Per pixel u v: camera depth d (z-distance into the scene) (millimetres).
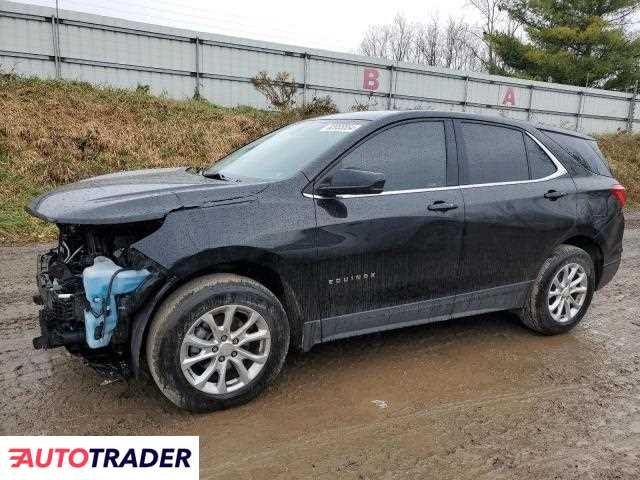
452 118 4000
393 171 3633
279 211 3172
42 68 14336
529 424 3105
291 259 3182
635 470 2701
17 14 13734
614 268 4879
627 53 33188
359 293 3494
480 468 2682
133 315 2957
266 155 3906
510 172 4188
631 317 5105
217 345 3033
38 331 4211
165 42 15914
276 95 15508
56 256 3467
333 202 3354
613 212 4723
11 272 5965
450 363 3887
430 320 3918
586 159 4781
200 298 2930
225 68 17000
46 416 3002
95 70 15055
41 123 11258
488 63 40281
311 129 4031
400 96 20891
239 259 3039
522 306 4363
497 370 3803
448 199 3777
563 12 34250
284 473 2596
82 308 2914
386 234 3492
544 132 4555
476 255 3938
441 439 2922
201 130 13320
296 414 3121
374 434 2947
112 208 2855
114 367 3074
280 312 3189
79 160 10789
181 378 2930
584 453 2836
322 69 18797
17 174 9680
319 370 3693
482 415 3184
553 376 3740
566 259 4383
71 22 14461
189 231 2934
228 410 3137
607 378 3748
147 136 12375
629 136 23562
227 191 3131
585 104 26297
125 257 3025
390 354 3996
